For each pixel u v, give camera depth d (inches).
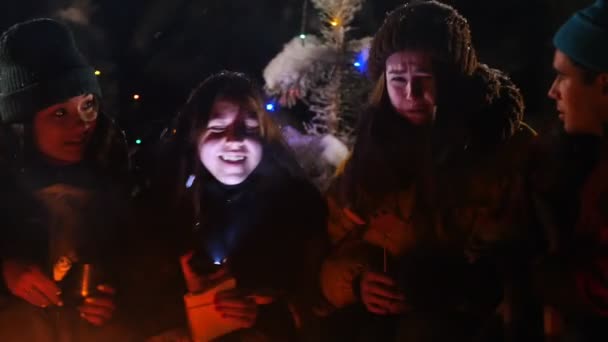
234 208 117.6
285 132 154.6
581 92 102.1
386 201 117.4
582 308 100.1
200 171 117.3
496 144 113.9
